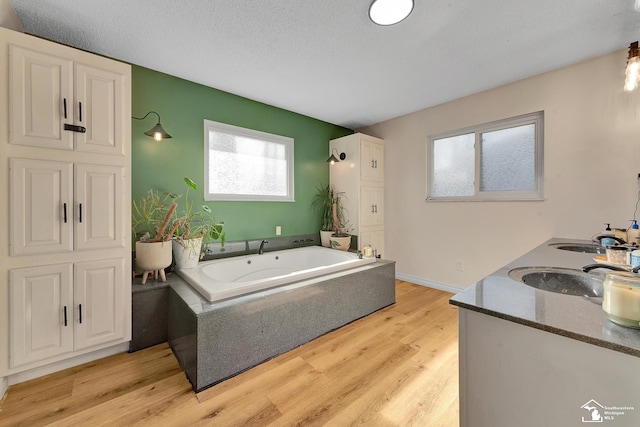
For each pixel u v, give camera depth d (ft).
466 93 9.64
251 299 5.82
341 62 7.49
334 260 10.31
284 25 5.93
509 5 5.35
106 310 5.85
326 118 12.40
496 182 9.55
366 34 6.26
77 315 5.51
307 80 8.59
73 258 5.45
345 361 5.99
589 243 6.88
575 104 7.68
